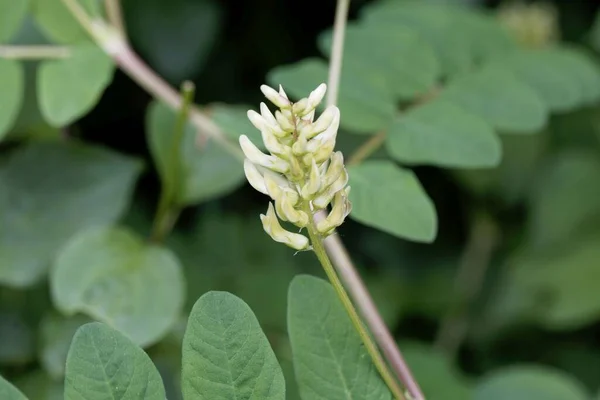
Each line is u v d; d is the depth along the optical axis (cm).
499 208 67
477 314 66
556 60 51
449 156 45
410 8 53
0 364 50
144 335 46
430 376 54
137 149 67
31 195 51
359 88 47
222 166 51
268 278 59
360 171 42
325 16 68
